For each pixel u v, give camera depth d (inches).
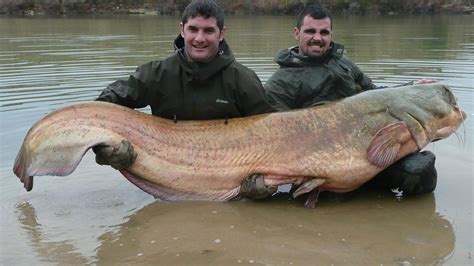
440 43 258.7
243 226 78.8
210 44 86.4
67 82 161.5
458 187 90.4
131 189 91.2
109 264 67.2
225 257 69.4
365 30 333.1
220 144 85.8
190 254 70.1
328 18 101.8
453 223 78.3
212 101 90.1
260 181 85.2
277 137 85.8
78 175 96.7
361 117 86.4
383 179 91.6
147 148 83.0
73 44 257.8
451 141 110.0
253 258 69.1
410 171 86.5
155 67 89.2
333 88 103.0
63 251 70.3
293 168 85.0
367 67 185.2
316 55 102.2
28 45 255.1
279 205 87.0
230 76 89.4
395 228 77.5
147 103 91.5
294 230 77.7
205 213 83.1
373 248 71.5
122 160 80.1
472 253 69.4
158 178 84.5
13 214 81.0
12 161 99.5
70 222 78.9
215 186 86.3
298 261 68.4
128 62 197.2
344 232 76.6
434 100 88.4
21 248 70.9
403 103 87.0
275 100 101.1
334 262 67.8
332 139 85.5
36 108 131.3
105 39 281.9
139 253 70.1
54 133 79.7
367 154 85.1
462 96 140.2
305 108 88.7
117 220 80.1
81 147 78.7
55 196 87.8
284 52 105.9
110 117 81.8
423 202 86.7
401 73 172.4
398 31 324.8
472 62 193.3
